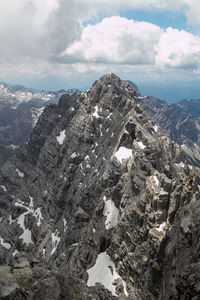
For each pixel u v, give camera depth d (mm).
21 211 191125
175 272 33719
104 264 88562
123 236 87625
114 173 119875
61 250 126250
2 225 192875
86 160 166375
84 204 129125
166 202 73000
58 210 162625
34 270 34031
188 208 40156
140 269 73062
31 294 30062
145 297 60156
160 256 56875
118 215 98562
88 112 192375
